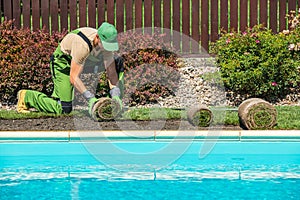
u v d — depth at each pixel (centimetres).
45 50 2223
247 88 2250
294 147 1653
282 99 2292
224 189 1342
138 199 1270
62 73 1961
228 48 2270
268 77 2242
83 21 2489
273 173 1480
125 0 2509
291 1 2495
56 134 1639
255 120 1764
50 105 1970
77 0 2502
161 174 1475
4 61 2214
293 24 2334
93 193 1315
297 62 2250
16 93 2253
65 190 1338
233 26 2503
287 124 1800
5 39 2238
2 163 1580
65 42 1900
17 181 1406
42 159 1625
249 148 1645
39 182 1399
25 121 1855
